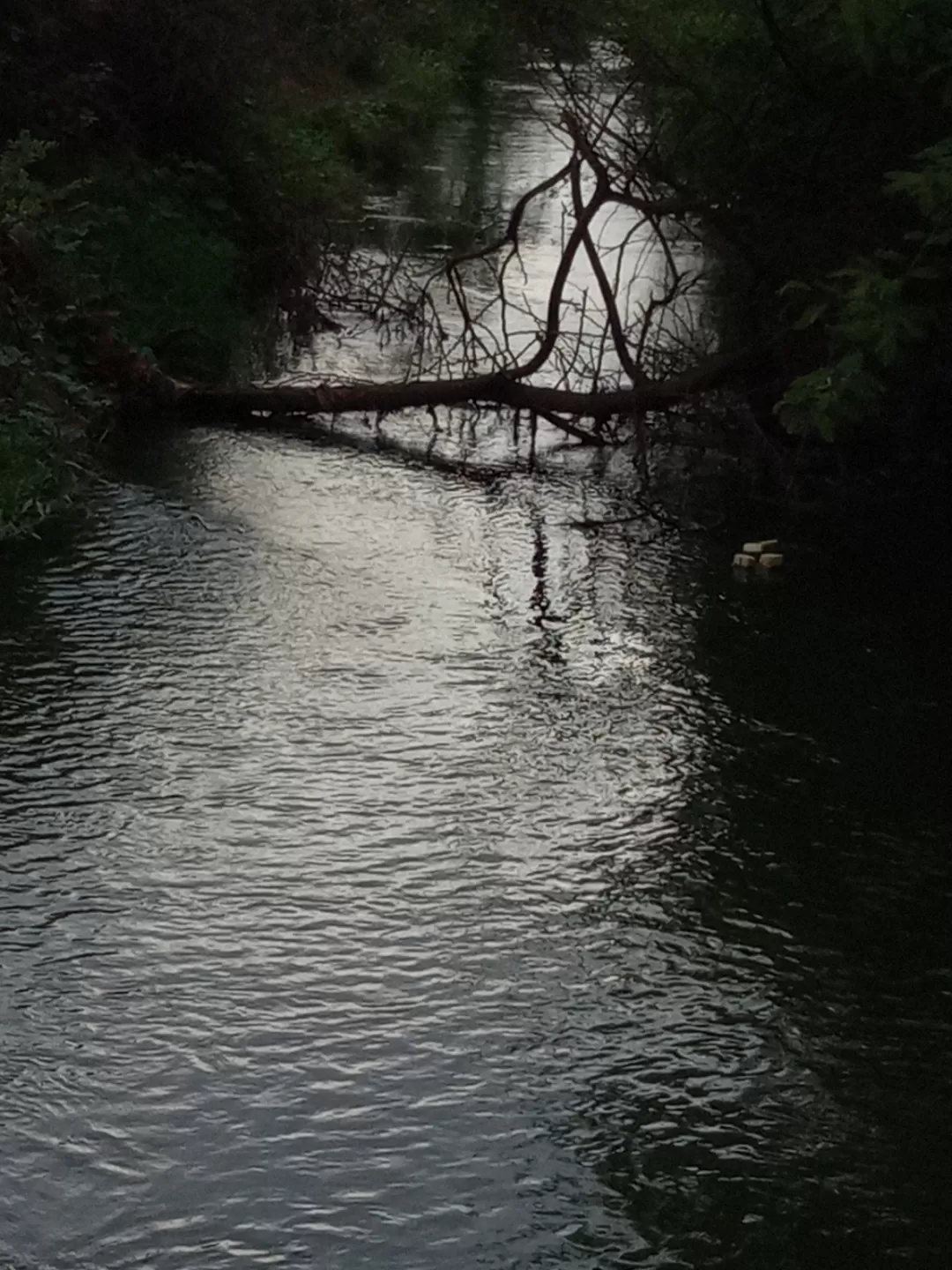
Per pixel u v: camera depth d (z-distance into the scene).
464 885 6.16
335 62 21.58
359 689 7.58
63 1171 4.69
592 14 11.84
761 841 6.61
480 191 18.77
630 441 11.34
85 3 14.12
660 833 6.61
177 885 6.01
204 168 14.19
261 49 15.69
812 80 10.99
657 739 7.34
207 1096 5.00
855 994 5.73
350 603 8.48
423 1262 4.47
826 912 6.18
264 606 8.38
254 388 11.27
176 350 12.10
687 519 10.08
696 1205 4.75
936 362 10.43
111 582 8.51
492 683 7.75
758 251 11.08
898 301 9.69
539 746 7.20
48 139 13.41
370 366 12.65
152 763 6.82
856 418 9.55
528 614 8.54
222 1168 4.74
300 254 14.21
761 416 11.20
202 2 14.75
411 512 9.83
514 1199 4.71
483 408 11.52
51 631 7.93
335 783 6.77
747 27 11.19
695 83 11.30
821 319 10.68
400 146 20.77
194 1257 4.43
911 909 6.23
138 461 10.28
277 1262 4.44
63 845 6.20
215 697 7.41
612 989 5.65
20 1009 5.30
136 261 12.67
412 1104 5.04
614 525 9.90
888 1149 5.01
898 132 10.79
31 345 10.76
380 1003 5.48
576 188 11.12
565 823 6.63
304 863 6.21
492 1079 5.18
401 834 6.45
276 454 10.64
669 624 8.55
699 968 5.80
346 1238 4.53
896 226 10.68
